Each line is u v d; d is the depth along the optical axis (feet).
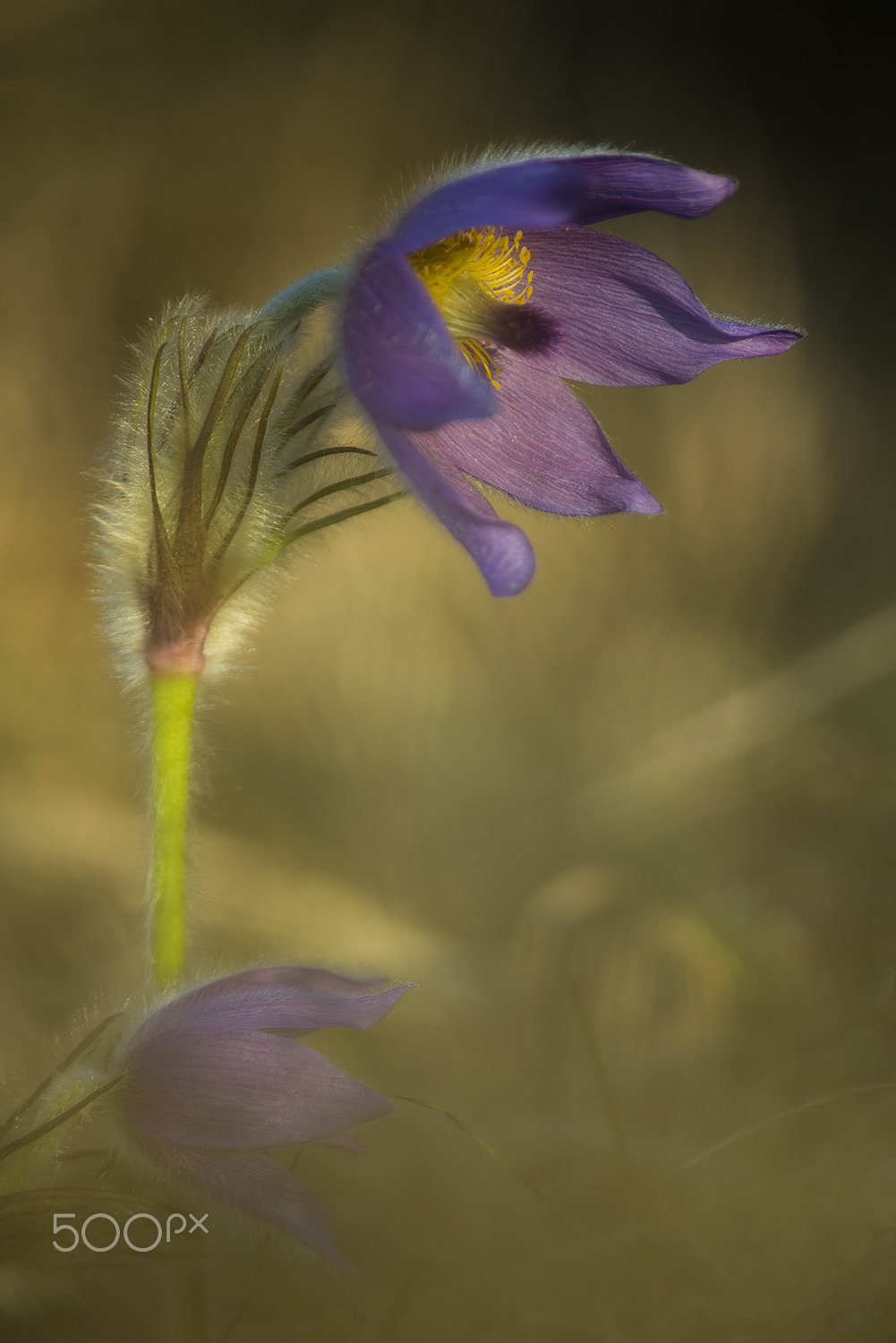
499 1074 1.69
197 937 1.54
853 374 3.33
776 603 2.70
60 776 2.01
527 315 1.48
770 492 2.73
